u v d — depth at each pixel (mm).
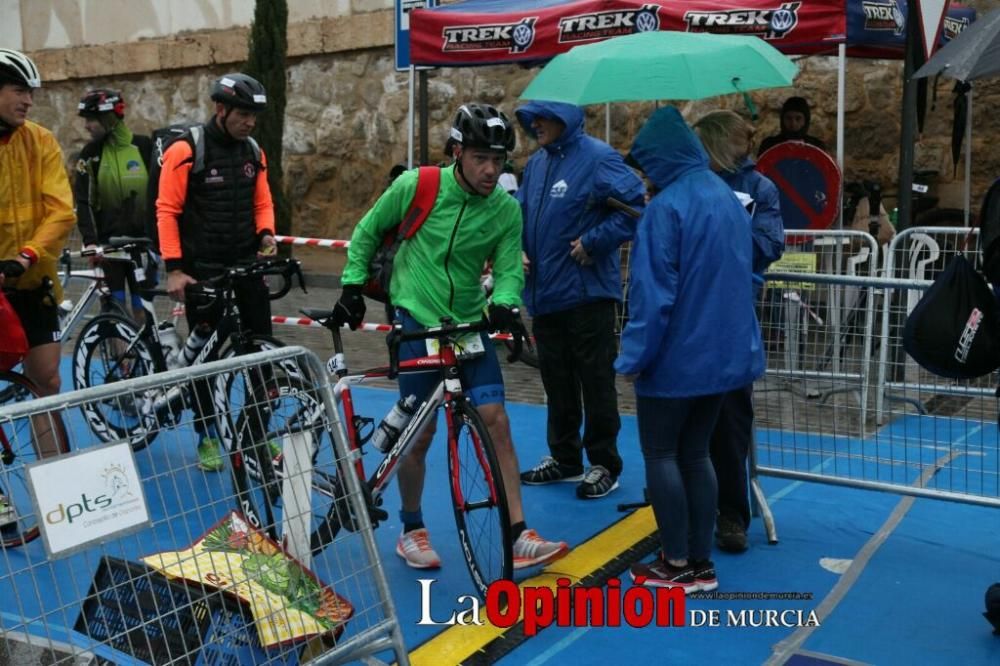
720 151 4004
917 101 8609
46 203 4391
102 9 15031
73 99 15633
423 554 4086
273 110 11438
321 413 3117
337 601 3039
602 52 3740
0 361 4238
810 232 6102
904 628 3572
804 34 6699
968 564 4129
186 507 4008
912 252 6020
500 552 3623
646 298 3469
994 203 3303
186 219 5012
